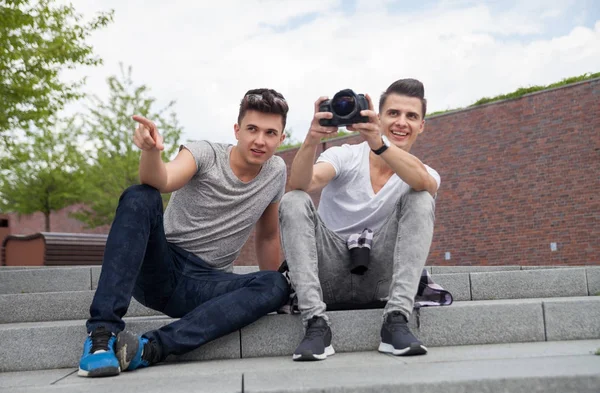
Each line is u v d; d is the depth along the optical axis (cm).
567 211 1352
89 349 212
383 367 203
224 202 268
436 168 1559
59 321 333
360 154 284
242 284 259
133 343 218
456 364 204
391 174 280
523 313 268
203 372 212
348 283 274
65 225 2517
